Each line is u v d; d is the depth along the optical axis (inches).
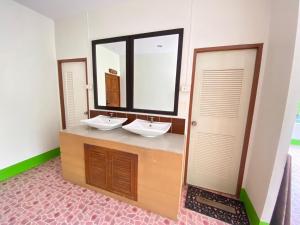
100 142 65.6
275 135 47.4
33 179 80.5
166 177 55.9
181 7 66.4
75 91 101.6
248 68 63.1
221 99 68.9
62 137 74.6
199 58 69.2
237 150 69.9
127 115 85.9
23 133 87.0
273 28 53.7
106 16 81.4
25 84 85.8
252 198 59.9
